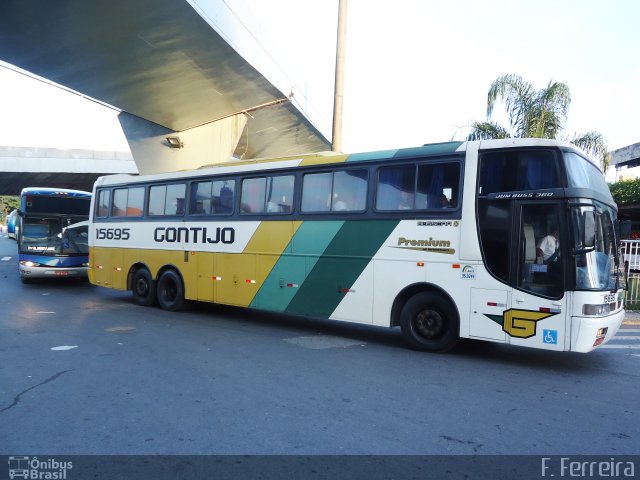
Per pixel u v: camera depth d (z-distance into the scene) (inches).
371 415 195.5
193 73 653.9
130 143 868.6
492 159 284.7
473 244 284.8
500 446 168.1
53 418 189.2
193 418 190.1
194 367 263.1
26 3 459.2
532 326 266.1
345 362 279.0
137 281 498.9
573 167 268.4
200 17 491.8
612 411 205.2
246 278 393.1
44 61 596.4
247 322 415.2
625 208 757.9
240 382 236.8
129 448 163.6
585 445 170.1
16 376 243.4
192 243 438.3
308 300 354.9
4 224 3644.2
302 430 179.6
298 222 362.9
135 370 255.8
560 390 234.1
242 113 867.4
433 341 302.7
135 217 499.5
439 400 215.2
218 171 421.4
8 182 1534.2
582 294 255.1
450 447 166.7
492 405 209.9
